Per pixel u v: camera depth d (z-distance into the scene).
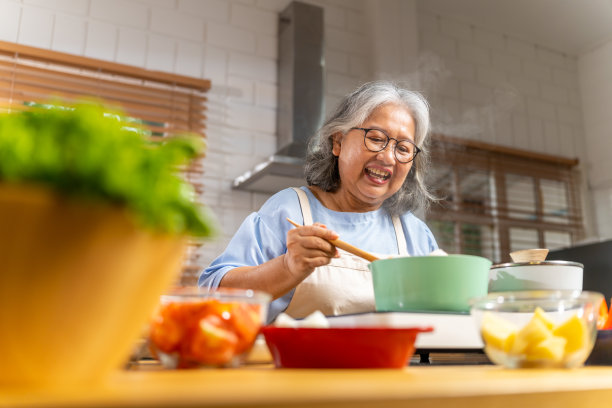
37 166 0.34
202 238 0.43
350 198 1.59
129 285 0.39
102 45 2.97
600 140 4.42
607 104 4.41
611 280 1.68
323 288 1.39
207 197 3.03
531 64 4.43
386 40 3.60
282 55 3.34
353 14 3.71
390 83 1.59
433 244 1.71
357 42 3.67
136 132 0.40
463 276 0.83
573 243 4.25
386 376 0.51
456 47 4.15
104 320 0.38
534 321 0.67
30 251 0.35
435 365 0.81
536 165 4.23
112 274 0.37
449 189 3.85
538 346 0.66
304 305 1.39
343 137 1.56
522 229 4.12
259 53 3.35
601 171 4.37
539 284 0.96
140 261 0.39
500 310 0.70
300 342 0.60
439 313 0.80
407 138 1.51
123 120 0.42
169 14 3.16
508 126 4.21
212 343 0.58
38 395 0.33
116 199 0.36
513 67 4.34
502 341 0.68
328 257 1.12
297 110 3.16
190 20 3.21
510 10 4.17
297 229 1.13
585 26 4.34
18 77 2.76
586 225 4.33
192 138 0.41
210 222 0.43
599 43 4.52
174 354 0.59
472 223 3.89
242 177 2.96
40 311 0.36
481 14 4.20
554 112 4.43
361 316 0.78
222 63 3.24
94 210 0.35
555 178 4.27
